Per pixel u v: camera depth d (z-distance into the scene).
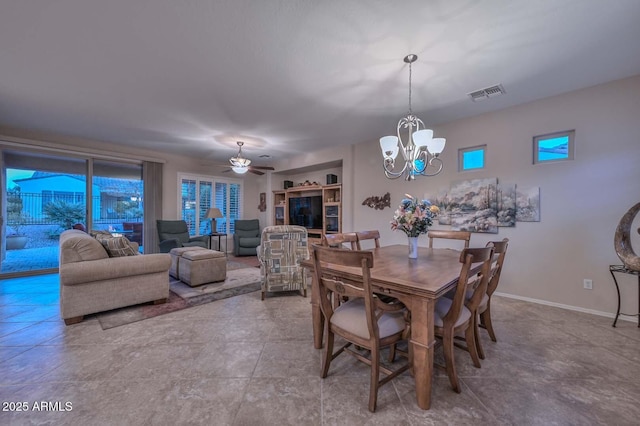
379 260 2.18
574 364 1.91
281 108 3.38
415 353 1.50
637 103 2.62
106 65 2.42
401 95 3.02
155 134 4.49
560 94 3.00
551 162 3.08
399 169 4.48
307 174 7.09
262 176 7.68
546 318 2.72
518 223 3.29
